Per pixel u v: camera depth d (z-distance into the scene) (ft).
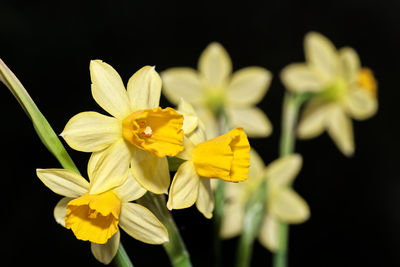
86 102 3.36
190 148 1.56
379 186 3.62
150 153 1.52
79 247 3.17
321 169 3.61
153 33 3.60
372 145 3.67
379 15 3.76
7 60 3.31
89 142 1.49
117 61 3.51
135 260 3.01
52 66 3.38
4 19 3.36
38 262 3.15
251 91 2.17
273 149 3.46
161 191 1.51
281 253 2.13
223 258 3.16
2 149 3.23
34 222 3.19
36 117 1.48
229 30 3.69
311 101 2.34
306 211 2.13
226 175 1.55
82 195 1.50
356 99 2.27
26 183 3.22
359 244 3.55
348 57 2.23
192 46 3.65
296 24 3.71
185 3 3.67
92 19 3.51
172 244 1.55
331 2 3.75
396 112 3.71
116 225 1.48
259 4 3.73
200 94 2.17
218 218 1.72
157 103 1.52
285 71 2.29
